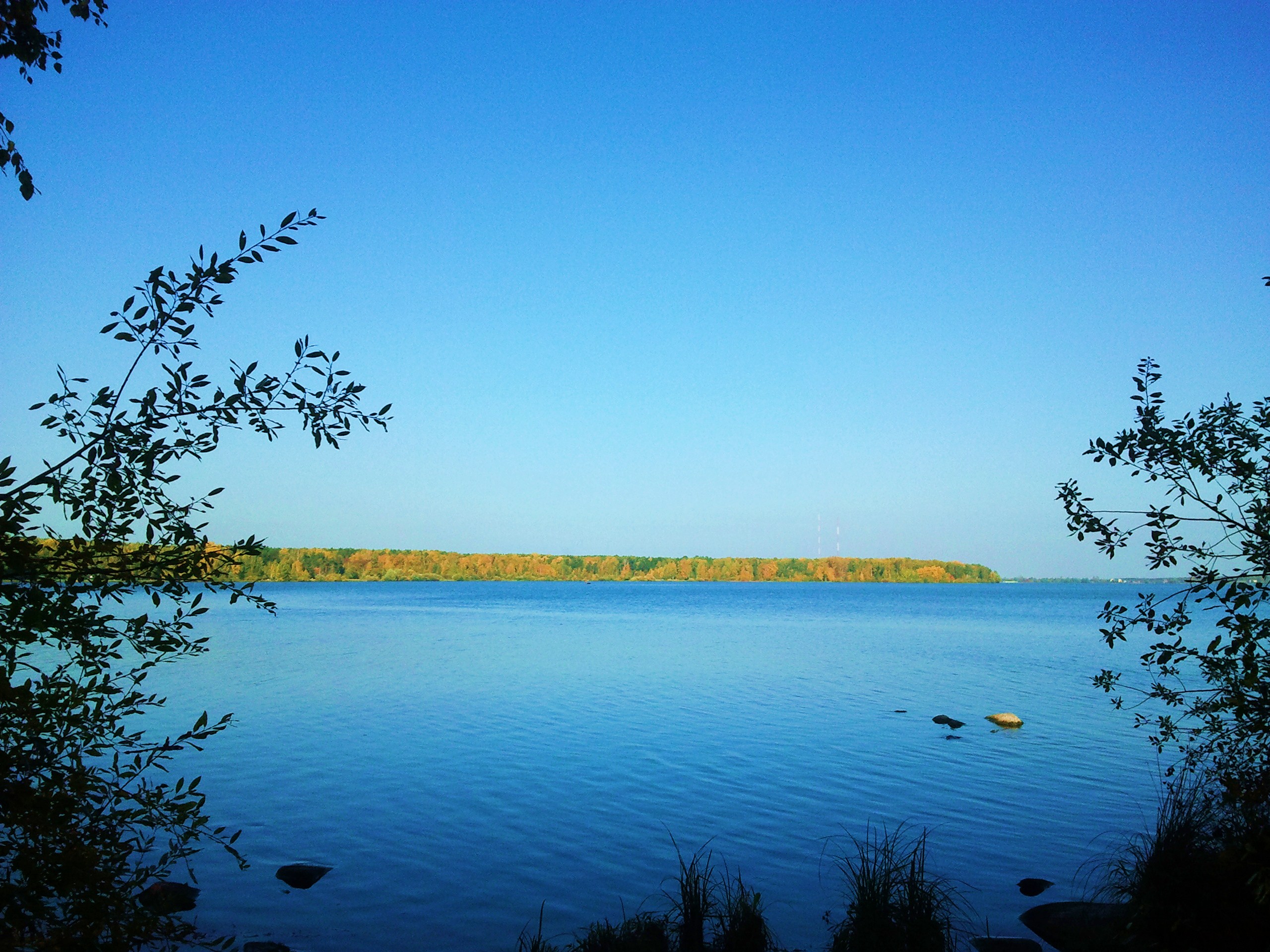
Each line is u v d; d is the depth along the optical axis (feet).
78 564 15.70
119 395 16.24
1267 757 22.41
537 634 173.27
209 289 16.22
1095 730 68.28
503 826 42.60
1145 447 21.03
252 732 65.72
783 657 127.75
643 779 52.21
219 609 265.13
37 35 16.26
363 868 36.52
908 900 28.58
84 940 15.85
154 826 18.56
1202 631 151.43
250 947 27.99
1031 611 296.51
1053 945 28.50
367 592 516.73
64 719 16.57
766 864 37.40
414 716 73.92
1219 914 25.21
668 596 475.72
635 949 27.04
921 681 99.19
